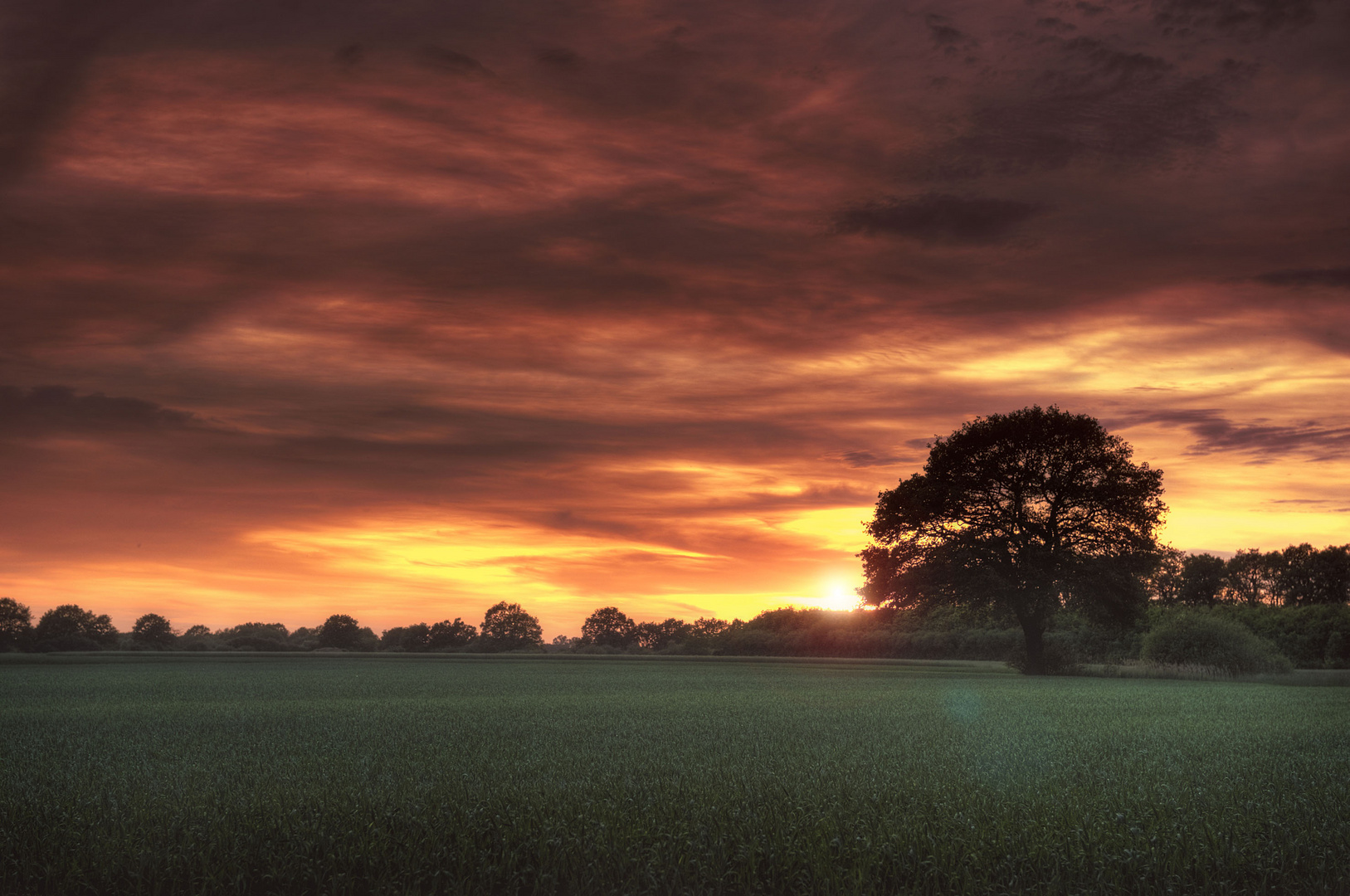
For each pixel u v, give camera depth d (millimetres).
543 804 11344
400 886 8531
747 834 9695
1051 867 8875
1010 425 59656
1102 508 59000
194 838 9758
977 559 59875
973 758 16297
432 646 177250
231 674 62969
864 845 9320
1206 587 130625
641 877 8695
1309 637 87312
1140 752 17188
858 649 115562
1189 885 8375
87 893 8539
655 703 33125
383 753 17375
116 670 71688
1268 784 13055
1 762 16203
